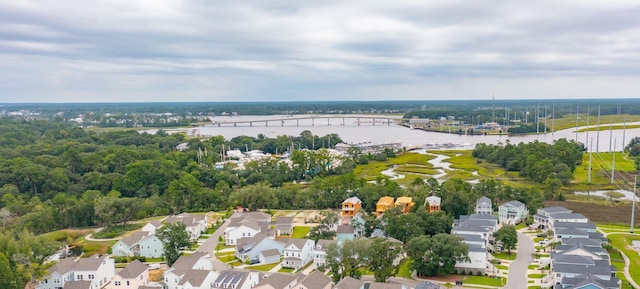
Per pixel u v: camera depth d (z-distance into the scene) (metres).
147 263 171.00
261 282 135.00
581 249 150.38
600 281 129.25
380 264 141.38
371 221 187.88
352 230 182.38
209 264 157.12
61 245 183.50
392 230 175.75
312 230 191.88
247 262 169.38
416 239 153.50
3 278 130.00
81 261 151.62
